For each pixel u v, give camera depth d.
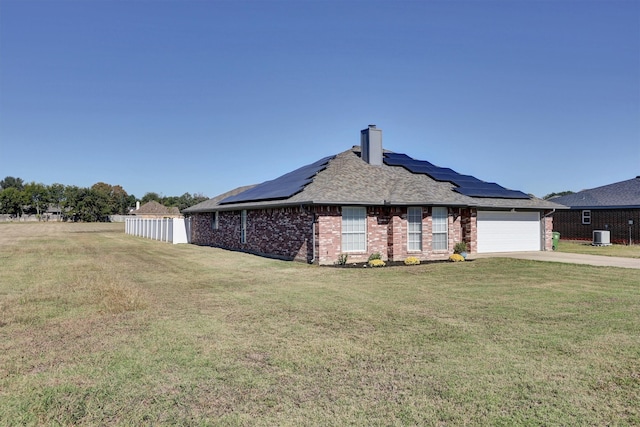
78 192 97.94
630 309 8.70
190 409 4.30
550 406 4.33
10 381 5.02
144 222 39.94
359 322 7.71
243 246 23.45
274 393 4.68
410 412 4.21
